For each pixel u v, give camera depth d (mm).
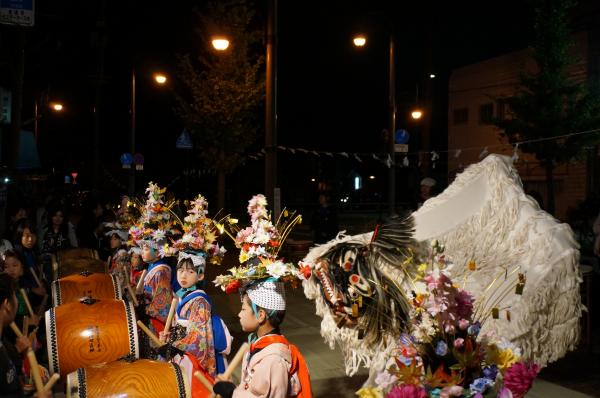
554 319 4621
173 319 5098
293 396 3305
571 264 4703
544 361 4578
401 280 4438
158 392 3459
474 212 5219
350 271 4309
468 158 24297
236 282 3586
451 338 2965
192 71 21500
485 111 23469
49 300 7684
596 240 8477
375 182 43156
